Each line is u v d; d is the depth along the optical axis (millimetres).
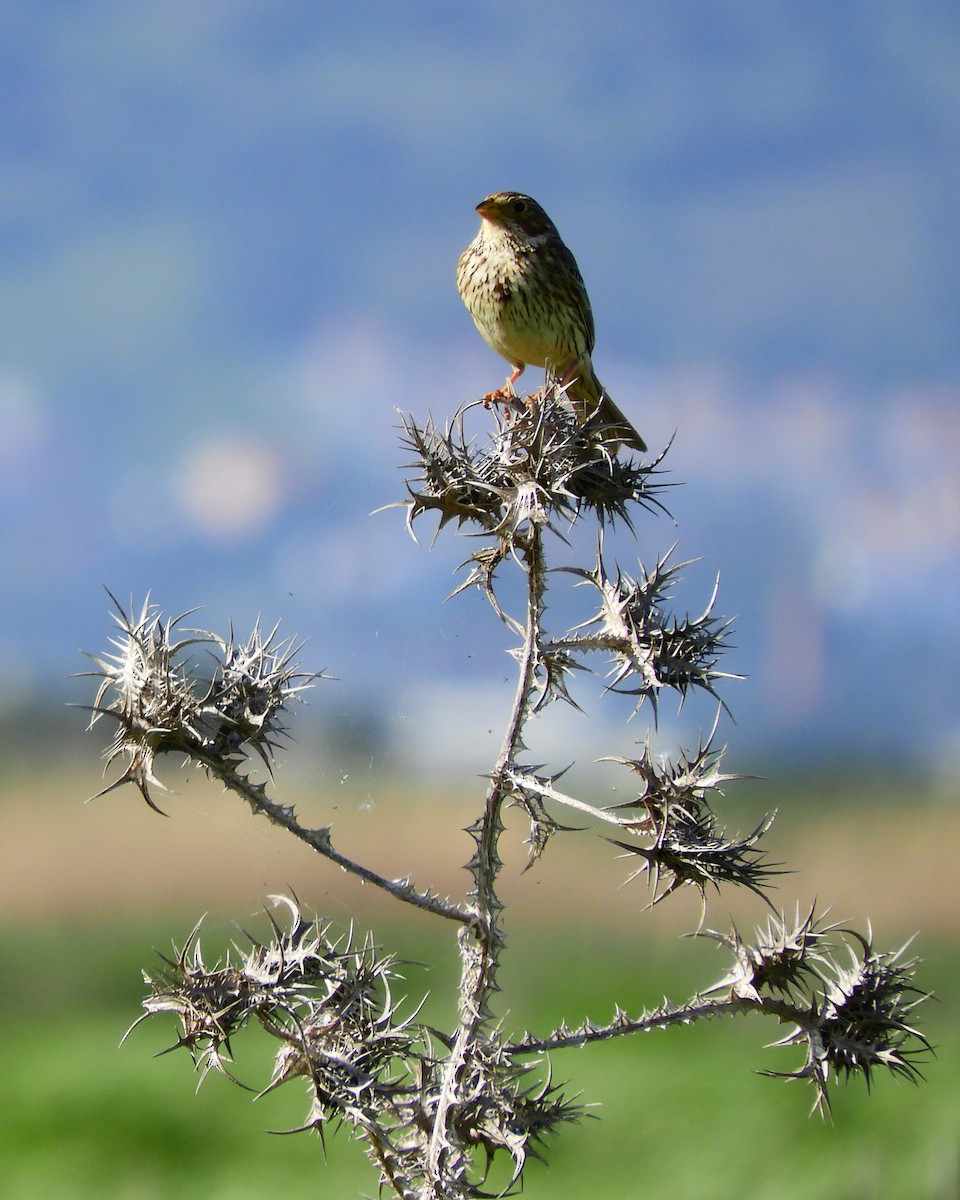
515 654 5164
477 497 5230
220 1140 12023
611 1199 10367
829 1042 5047
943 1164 10188
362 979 4887
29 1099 12898
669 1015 5043
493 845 4973
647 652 4934
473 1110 4715
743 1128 11586
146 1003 4695
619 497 5500
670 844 4770
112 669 4855
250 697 4910
